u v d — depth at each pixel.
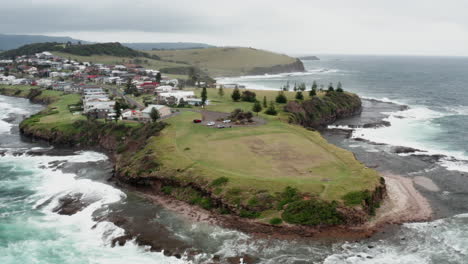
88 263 50.62
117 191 75.12
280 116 131.50
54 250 53.88
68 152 107.06
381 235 55.62
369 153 99.50
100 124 118.19
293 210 59.25
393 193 71.19
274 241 54.03
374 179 68.69
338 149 88.94
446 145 108.50
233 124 115.56
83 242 56.00
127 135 108.94
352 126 137.50
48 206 68.50
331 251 51.62
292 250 51.88
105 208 66.75
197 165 76.12
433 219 60.88
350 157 82.31
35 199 71.69
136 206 67.31
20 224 61.50
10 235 58.00
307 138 100.00
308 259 49.84
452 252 51.50
